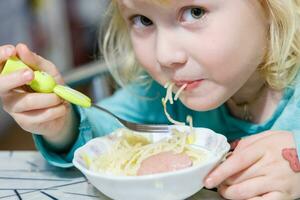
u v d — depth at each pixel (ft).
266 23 2.41
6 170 2.48
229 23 2.21
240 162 1.92
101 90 3.95
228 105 2.91
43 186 2.25
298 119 2.62
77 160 2.01
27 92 2.24
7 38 6.25
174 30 2.21
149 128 2.35
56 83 2.25
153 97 3.27
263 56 2.49
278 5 2.37
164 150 2.10
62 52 7.04
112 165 2.05
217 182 1.88
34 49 6.66
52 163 2.46
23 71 2.11
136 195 1.81
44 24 6.81
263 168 1.95
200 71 2.27
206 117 3.00
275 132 2.15
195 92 2.36
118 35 3.17
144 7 2.19
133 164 2.04
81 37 6.90
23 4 6.57
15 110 2.24
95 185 1.91
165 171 1.89
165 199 1.84
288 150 2.00
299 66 2.61
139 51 2.45
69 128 2.51
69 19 6.95
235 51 2.27
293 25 2.46
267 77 2.63
